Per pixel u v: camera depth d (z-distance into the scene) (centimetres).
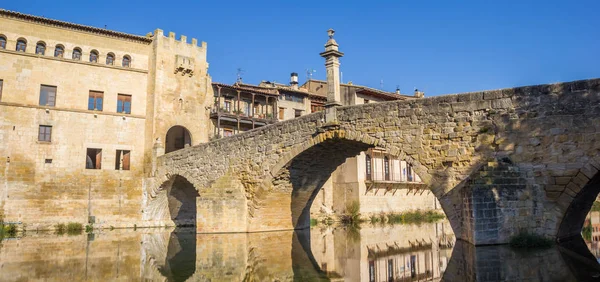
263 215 3309
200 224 3234
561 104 1953
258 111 5341
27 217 3894
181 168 3928
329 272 1720
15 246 2698
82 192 4141
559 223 1906
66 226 4000
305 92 5609
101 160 4269
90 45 4353
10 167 3878
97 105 4341
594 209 4234
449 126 2198
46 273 1717
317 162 3019
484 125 2106
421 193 5869
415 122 2303
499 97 2088
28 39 4075
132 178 4381
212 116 4866
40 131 4053
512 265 1512
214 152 3531
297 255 2175
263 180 3055
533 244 1888
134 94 4516
